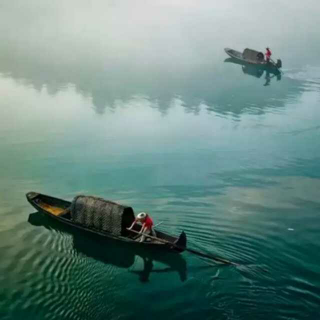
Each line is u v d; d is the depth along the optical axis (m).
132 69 56.94
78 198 21.02
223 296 15.94
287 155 32.59
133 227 20.86
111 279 17.42
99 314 15.30
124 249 19.77
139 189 26.36
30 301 16.00
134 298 16.16
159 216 22.72
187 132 37.56
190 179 28.03
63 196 25.41
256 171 29.55
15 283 17.06
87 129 37.66
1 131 36.12
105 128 38.03
